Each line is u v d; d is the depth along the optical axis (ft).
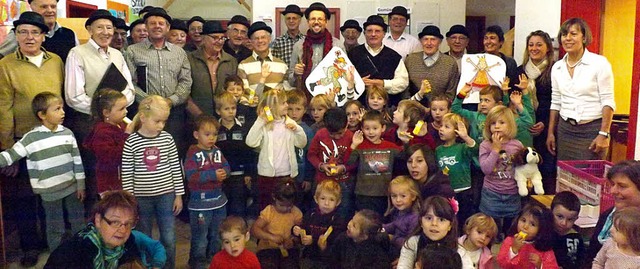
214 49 11.98
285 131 9.73
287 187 8.71
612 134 12.25
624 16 13.26
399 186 8.14
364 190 8.97
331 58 11.44
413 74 12.42
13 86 9.77
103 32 10.32
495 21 23.52
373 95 10.77
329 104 10.60
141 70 11.13
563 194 7.76
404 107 9.73
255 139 9.63
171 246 8.74
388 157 9.09
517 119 10.55
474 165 9.57
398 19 14.02
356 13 18.42
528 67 11.54
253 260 7.90
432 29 12.26
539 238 7.57
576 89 10.03
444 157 9.48
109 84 10.12
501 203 9.23
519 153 9.15
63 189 9.30
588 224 7.76
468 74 10.98
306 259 8.31
